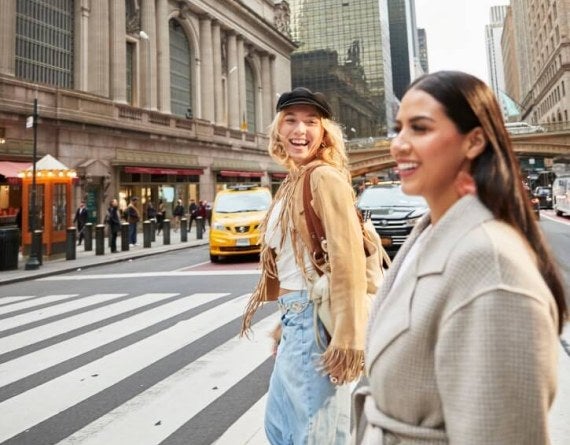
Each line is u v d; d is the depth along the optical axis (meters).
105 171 25.42
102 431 3.38
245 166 41.38
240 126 43.47
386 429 1.03
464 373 0.86
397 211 11.30
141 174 28.75
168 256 16.45
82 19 27.27
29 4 24.56
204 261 14.38
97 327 6.50
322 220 1.89
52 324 6.81
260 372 4.49
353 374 1.75
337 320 1.77
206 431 3.32
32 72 24.58
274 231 2.13
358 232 1.87
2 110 19.91
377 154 52.03
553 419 3.21
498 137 1.03
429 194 1.10
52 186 15.29
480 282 0.88
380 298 1.18
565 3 60.38
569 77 59.69
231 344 5.43
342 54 98.44
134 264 14.49
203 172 34.91
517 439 0.81
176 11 35.53
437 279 0.95
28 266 13.01
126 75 30.02
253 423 3.41
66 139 23.17
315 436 1.82
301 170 2.06
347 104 94.81
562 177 30.55
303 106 2.13
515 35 113.81
